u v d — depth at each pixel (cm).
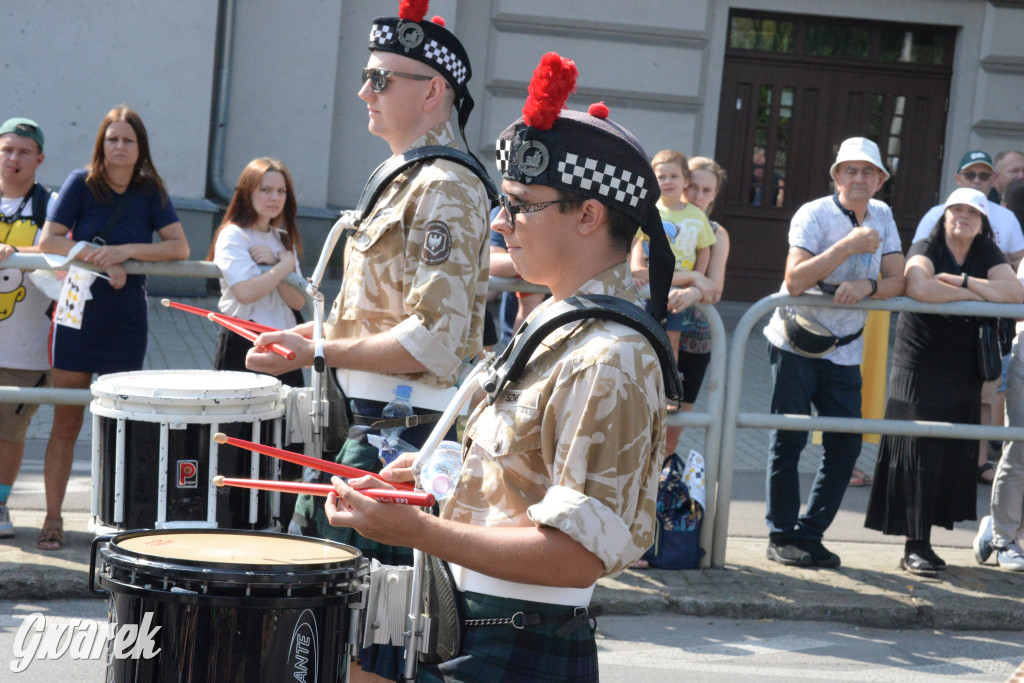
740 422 548
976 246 564
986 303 540
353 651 232
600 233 207
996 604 520
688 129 1491
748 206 1548
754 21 1511
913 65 1526
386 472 238
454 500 218
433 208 314
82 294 498
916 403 556
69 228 514
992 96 1498
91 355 508
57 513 516
